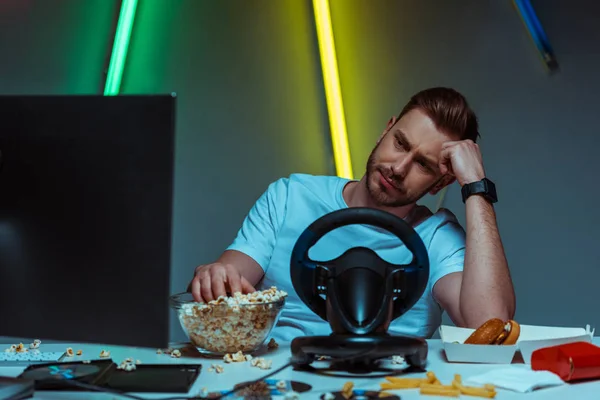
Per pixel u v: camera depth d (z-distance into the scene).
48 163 0.93
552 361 1.06
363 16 3.04
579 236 3.03
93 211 0.92
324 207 1.83
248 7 3.04
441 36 3.04
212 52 3.03
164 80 3.01
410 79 3.04
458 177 1.61
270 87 3.04
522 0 3.02
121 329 0.90
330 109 3.02
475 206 1.57
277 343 1.34
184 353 1.27
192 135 3.03
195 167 3.04
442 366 1.16
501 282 1.48
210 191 3.04
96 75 2.98
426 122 1.70
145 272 0.90
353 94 3.04
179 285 3.02
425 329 1.75
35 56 2.96
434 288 1.72
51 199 0.93
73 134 0.93
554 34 3.04
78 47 2.97
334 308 1.14
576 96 3.04
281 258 1.81
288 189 1.88
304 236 1.20
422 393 0.96
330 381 1.04
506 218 3.04
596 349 1.07
